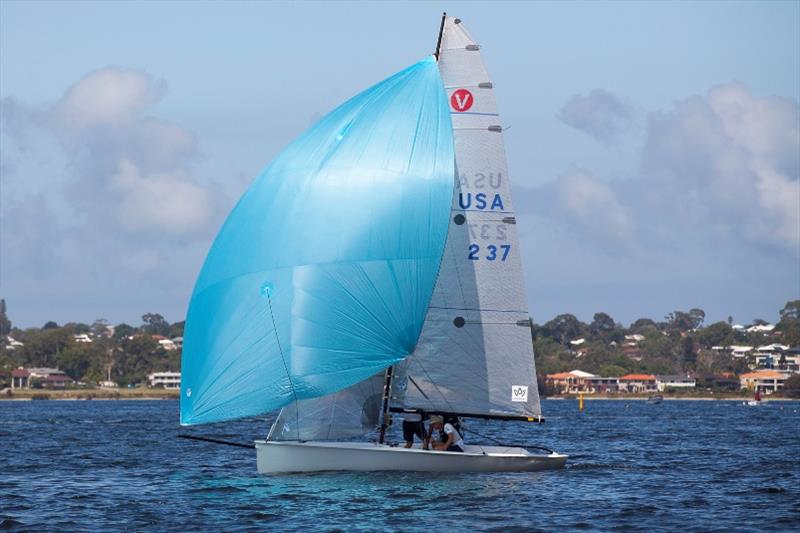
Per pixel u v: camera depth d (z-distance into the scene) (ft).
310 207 297.53
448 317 313.73
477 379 313.94
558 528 246.27
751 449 506.07
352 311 294.87
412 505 268.62
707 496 300.20
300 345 294.25
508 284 317.22
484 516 257.34
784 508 278.67
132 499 292.40
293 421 301.22
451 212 313.73
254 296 296.30
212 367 297.94
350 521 250.78
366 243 295.28
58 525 252.01
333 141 302.04
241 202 305.53
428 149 301.43
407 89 305.12
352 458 297.94
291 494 283.38
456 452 304.09
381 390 306.35
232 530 242.99
